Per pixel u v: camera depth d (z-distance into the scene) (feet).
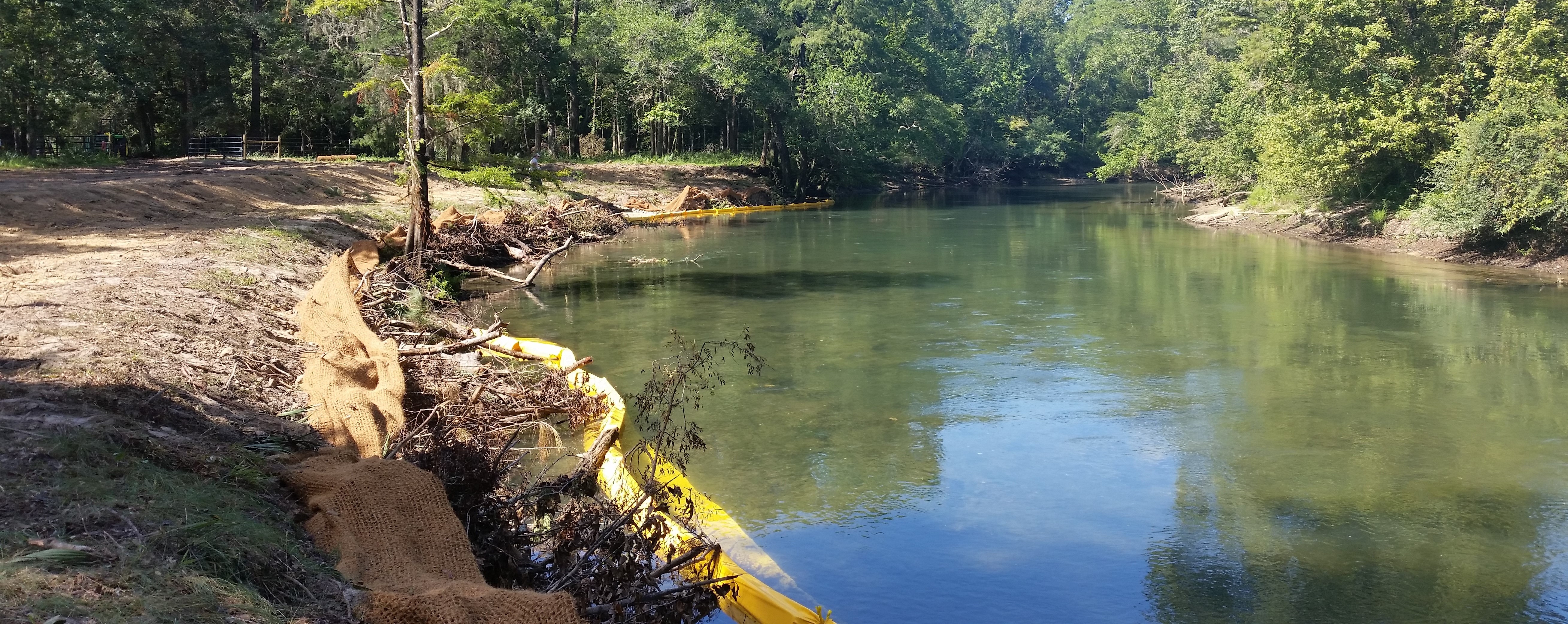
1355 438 38.99
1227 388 46.39
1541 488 33.55
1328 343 55.98
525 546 24.20
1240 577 27.17
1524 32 101.76
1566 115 85.66
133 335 33.22
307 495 22.00
